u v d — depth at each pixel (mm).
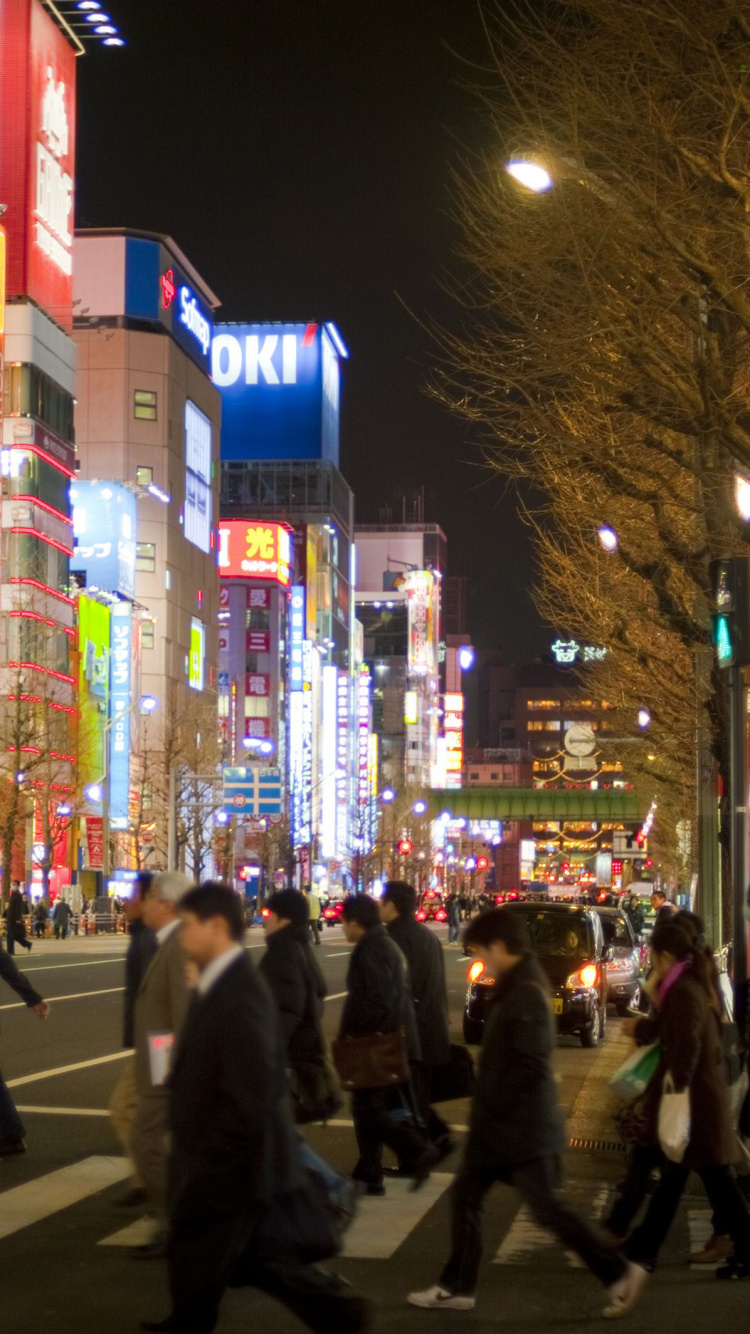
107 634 85688
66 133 87750
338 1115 15500
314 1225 6109
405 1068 10641
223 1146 5758
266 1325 7797
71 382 84250
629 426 19266
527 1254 9594
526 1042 7645
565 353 16656
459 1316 8016
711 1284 8828
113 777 84875
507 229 16422
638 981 27625
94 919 69562
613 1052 20609
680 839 50125
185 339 121188
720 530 18594
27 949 50500
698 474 18234
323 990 10578
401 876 156250
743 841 12000
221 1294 5867
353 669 182625
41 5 85125
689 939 8828
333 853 142500
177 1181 5848
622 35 15117
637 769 47688
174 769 74125
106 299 115125
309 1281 6125
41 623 72438
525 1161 7645
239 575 129500
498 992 7812
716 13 14484
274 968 10297
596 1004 22688
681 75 14664
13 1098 15844
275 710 129000
